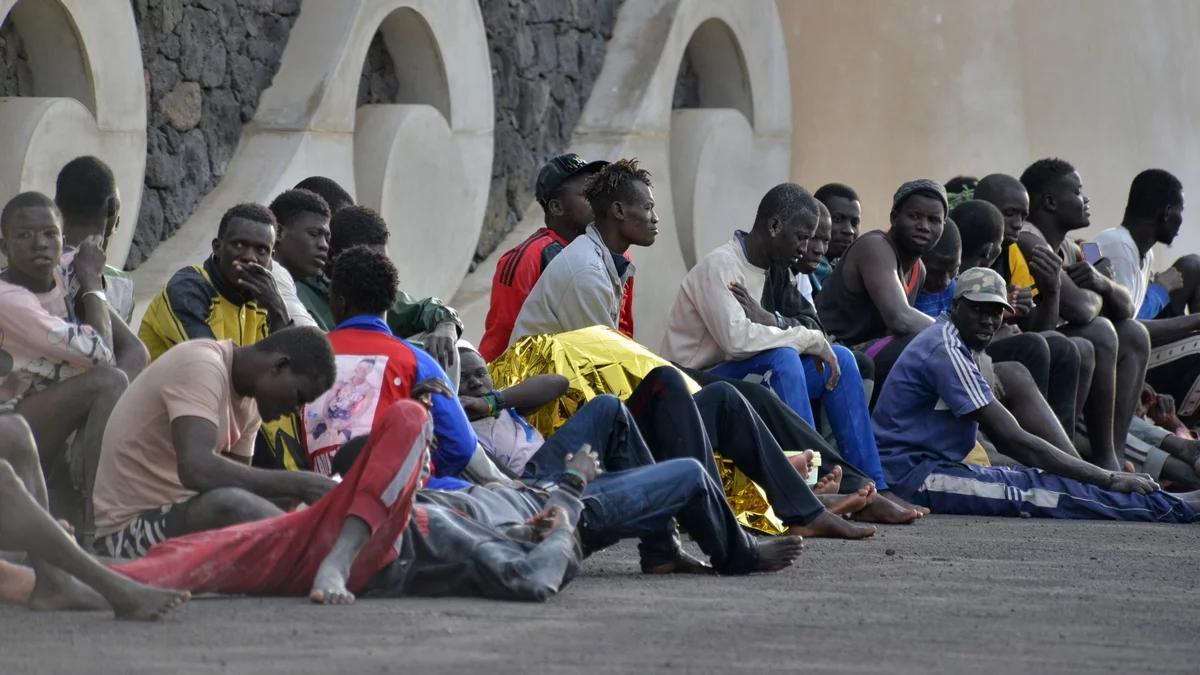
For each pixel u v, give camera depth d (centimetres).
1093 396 2972
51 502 1794
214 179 3089
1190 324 3400
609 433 1877
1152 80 4622
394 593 1564
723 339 2470
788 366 2450
